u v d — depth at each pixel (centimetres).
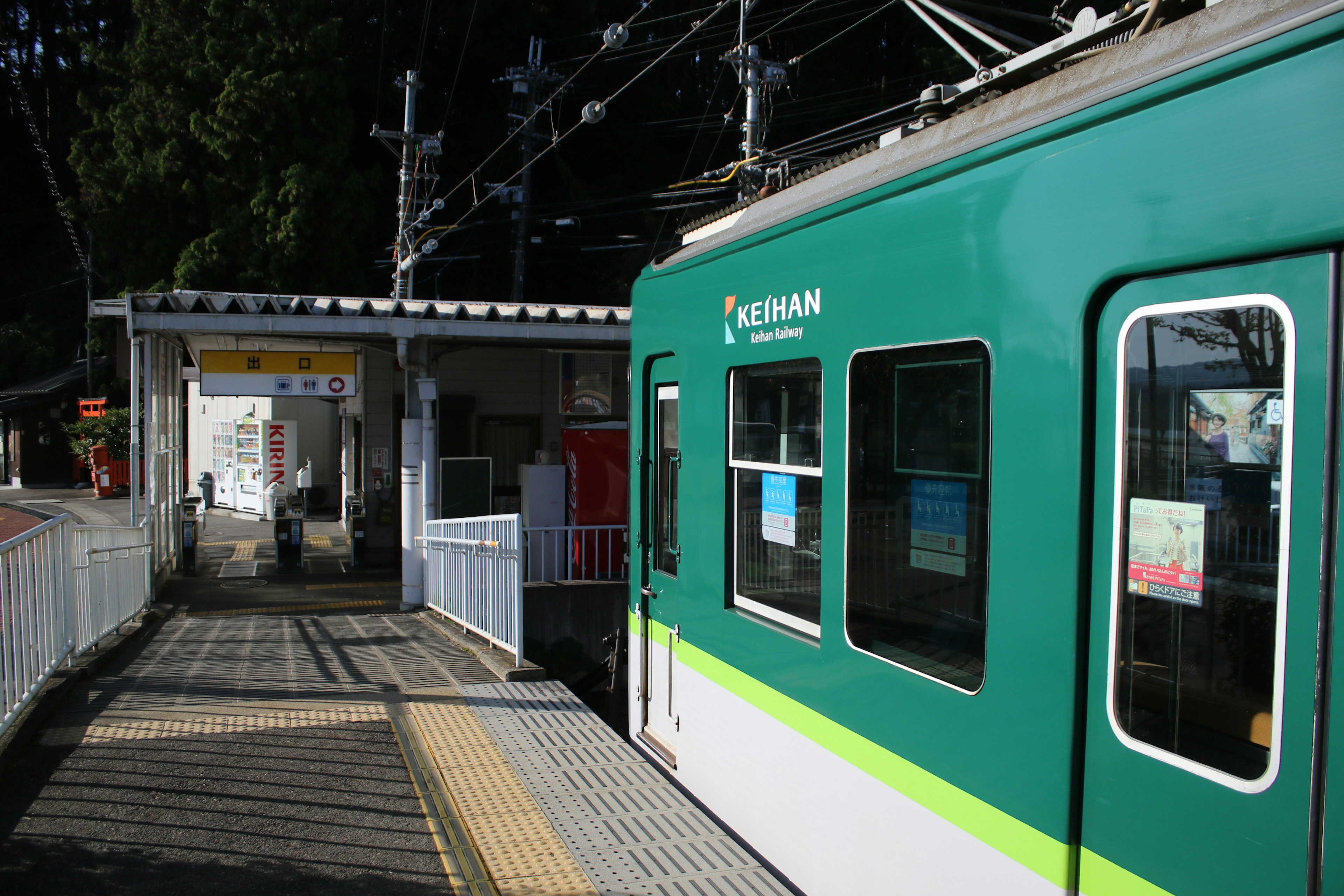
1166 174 211
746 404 416
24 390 3244
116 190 2533
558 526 1190
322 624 976
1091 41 303
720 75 2731
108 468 2783
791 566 378
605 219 3047
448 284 3127
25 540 522
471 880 354
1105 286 226
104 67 2609
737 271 418
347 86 2633
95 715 554
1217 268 201
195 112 2441
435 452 1170
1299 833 178
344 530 2109
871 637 316
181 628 943
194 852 376
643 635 545
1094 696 226
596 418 1582
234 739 514
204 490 2516
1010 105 285
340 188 2517
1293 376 184
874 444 316
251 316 1094
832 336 339
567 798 436
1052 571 237
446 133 3056
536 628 1070
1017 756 246
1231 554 196
